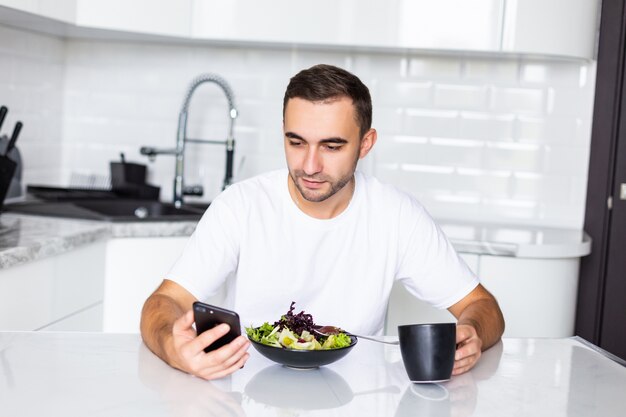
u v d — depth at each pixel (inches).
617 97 133.0
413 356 55.7
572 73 134.3
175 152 135.0
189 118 142.5
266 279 75.4
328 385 55.1
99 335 65.0
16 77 128.1
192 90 132.0
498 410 52.0
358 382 56.1
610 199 134.3
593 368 62.5
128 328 115.3
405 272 78.0
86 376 54.6
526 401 54.1
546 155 135.9
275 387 54.1
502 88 136.3
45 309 97.7
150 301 67.1
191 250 73.4
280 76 140.4
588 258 135.2
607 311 135.4
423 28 121.7
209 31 125.5
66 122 144.9
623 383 59.1
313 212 74.5
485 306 72.2
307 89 63.6
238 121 141.8
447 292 76.9
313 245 75.0
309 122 63.6
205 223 74.6
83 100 144.5
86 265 107.2
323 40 123.6
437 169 138.3
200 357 54.7
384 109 138.7
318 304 76.5
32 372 54.8
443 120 137.8
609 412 52.8
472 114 137.1
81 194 133.0
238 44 140.0
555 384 58.2
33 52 132.7
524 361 63.7
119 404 49.8
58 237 98.2
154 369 56.9
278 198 75.6
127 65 143.3
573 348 68.4
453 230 125.2
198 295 71.9
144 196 136.9
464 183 138.0
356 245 76.0
